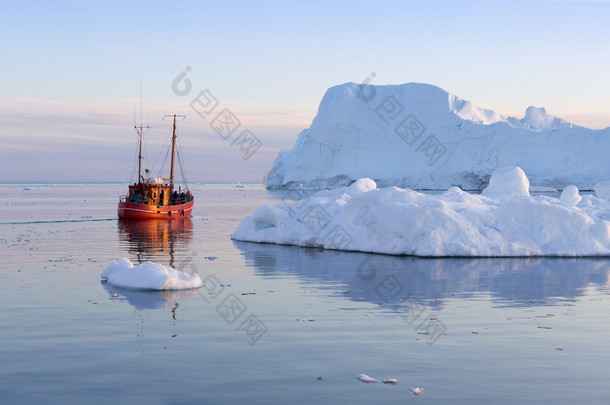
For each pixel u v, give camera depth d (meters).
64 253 24.03
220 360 9.30
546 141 122.62
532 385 8.18
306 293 15.09
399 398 7.69
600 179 113.38
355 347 10.06
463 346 10.15
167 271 15.84
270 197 112.38
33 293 14.74
